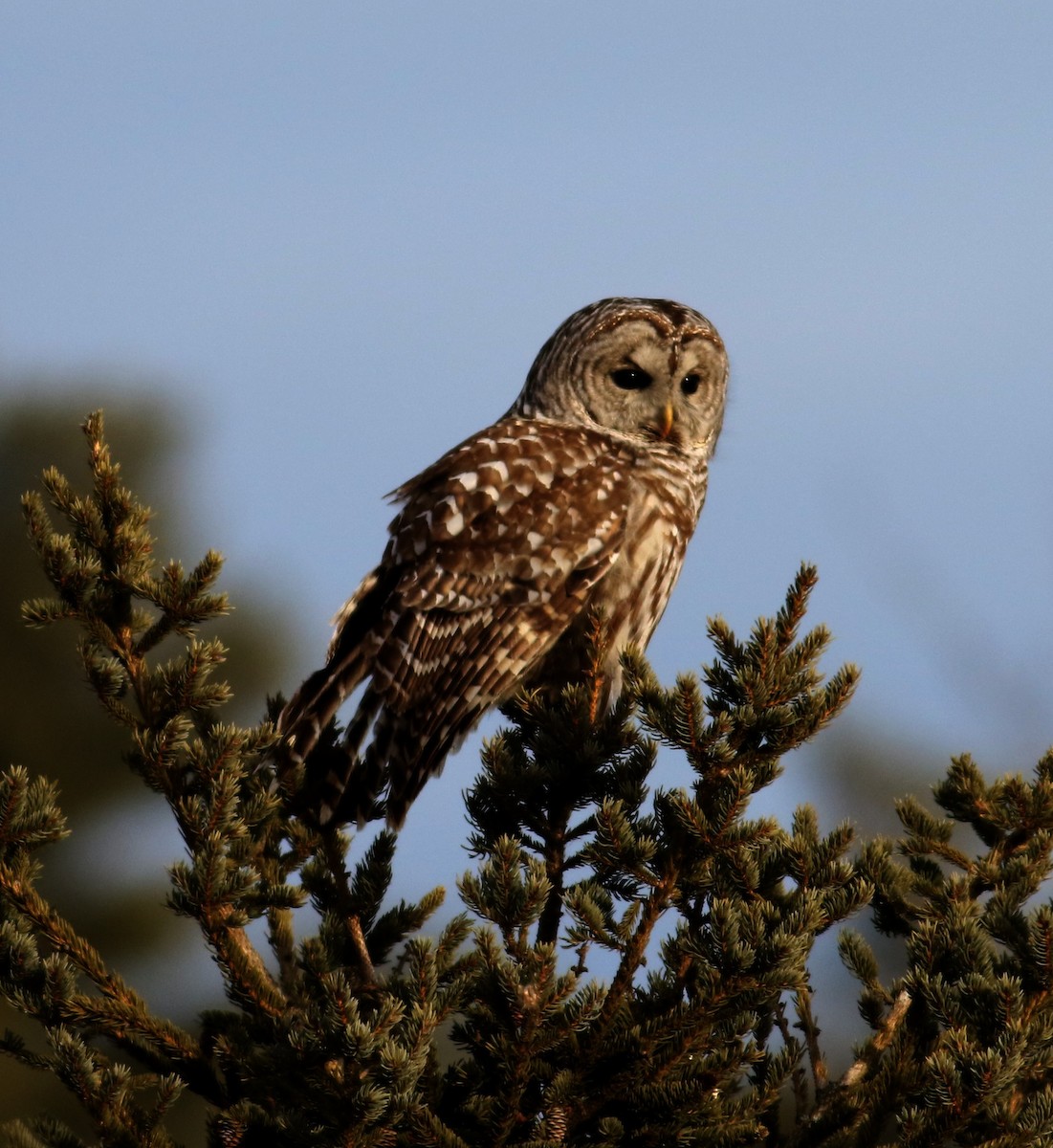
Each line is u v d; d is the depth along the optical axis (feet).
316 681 40.55
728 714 29.76
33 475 92.79
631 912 29.30
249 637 89.15
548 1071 28.22
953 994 27.58
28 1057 29.09
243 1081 29.63
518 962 27.91
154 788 31.65
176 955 84.69
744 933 27.37
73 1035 27.99
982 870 32.48
